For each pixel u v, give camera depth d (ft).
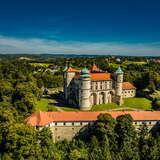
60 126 554.87
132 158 501.15
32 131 483.10
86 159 483.51
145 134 558.97
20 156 456.04
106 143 514.68
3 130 502.79
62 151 505.66
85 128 561.02
